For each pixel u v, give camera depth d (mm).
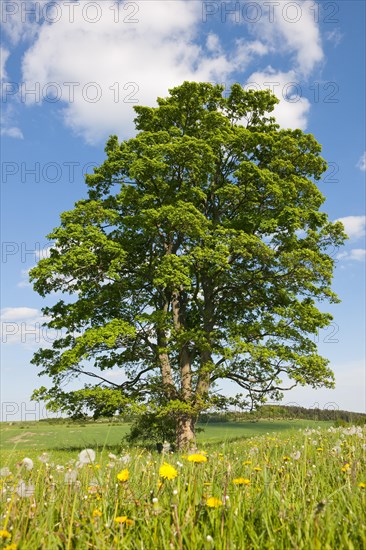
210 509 2449
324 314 22641
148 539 2195
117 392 20750
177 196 23031
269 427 28781
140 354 23125
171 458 4527
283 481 3062
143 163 21797
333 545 2012
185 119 25047
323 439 6543
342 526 2252
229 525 2188
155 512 2318
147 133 23156
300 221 23484
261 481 3213
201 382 22328
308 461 4000
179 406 20547
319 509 2066
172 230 22391
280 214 23203
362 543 2061
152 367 23062
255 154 25594
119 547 2066
